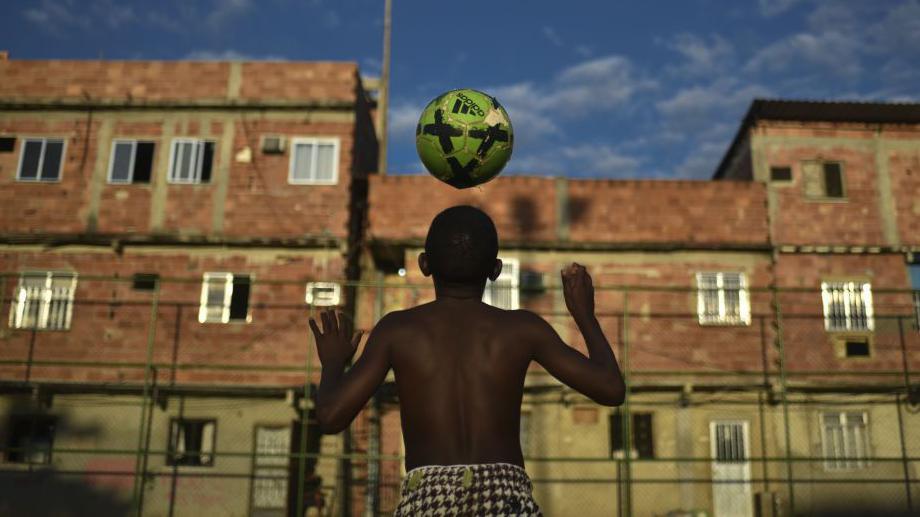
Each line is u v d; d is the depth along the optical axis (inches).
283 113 784.9
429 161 149.3
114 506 684.7
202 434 710.5
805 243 769.6
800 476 700.7
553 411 714.8
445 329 80.0
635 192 776.3
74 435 700.7
